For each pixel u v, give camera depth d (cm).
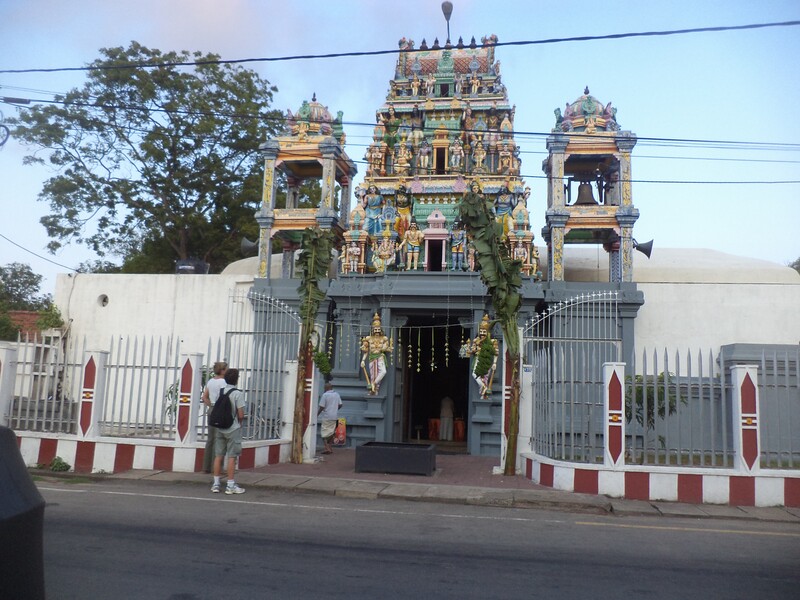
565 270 2303
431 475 1344
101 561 637
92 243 3014
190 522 824
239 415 1084
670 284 1997
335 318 2091
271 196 2173
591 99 2072
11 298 4341
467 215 1396
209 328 2161
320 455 1672
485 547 748
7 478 387
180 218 2986
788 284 1962
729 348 1816
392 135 2298
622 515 1023
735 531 901
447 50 2345
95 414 1292
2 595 357
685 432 1503
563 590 594
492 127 2252
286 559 664
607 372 1167
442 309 1981
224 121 2978
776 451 1227
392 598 557
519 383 1382
